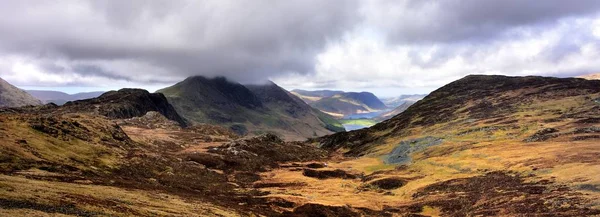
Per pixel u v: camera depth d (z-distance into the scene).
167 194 64.56
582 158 73.31
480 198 65.31
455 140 136.88
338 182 111.12
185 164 110.56
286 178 119.06
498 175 79.19
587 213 43.28
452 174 92.50
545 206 50.59
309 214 68.19
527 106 172.00
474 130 144.62
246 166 136.88
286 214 66.50
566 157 77.25
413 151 141.00
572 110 146.25
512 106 179.75
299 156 179.62
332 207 70.62
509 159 90.31
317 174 124.56
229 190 91.50
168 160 107.31
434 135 158.38
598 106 144.00
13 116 89.31
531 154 89.38
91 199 44.03
